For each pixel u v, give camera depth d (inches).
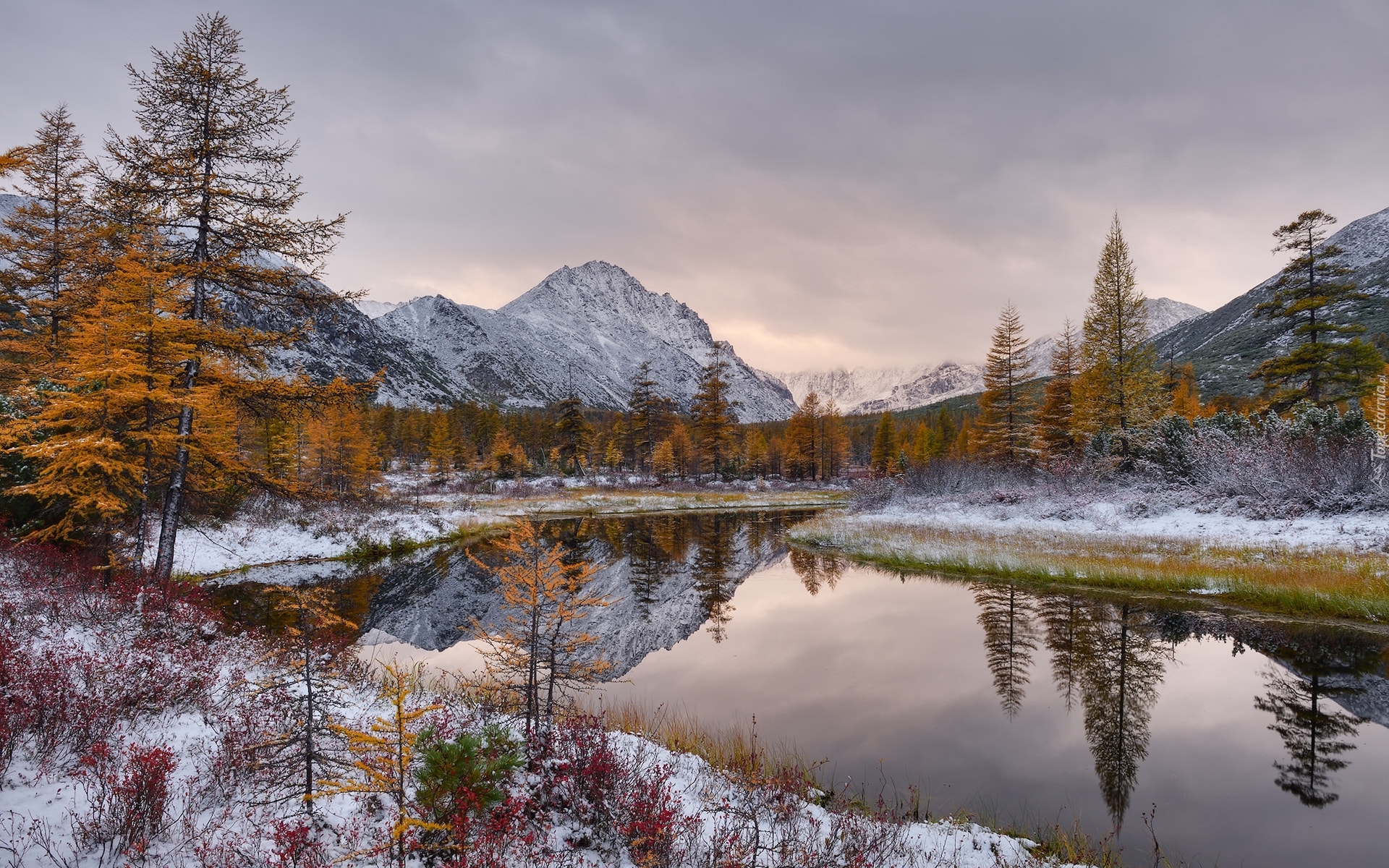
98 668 300.2
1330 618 583.2
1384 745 363.6
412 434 3727.9
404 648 561.6
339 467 1707.7
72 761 221.9
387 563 976.9
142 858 166.1
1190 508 937.5
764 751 350.6
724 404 2758.4
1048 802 304.7
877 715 419.8
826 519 1494.8
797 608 730.2
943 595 775.7
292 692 275.1
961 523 1185.4
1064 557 841.5
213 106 540.7
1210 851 261.9
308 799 193.6
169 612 442.3
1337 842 267.9
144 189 514.9
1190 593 692.7
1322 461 807.7
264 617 583.2
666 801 218.4
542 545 297.0
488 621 659.4
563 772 233.1
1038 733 390.0
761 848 207.5
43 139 754.8
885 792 310.8
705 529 1498.5
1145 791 315.6
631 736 338.3
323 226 561.6
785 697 454.0
